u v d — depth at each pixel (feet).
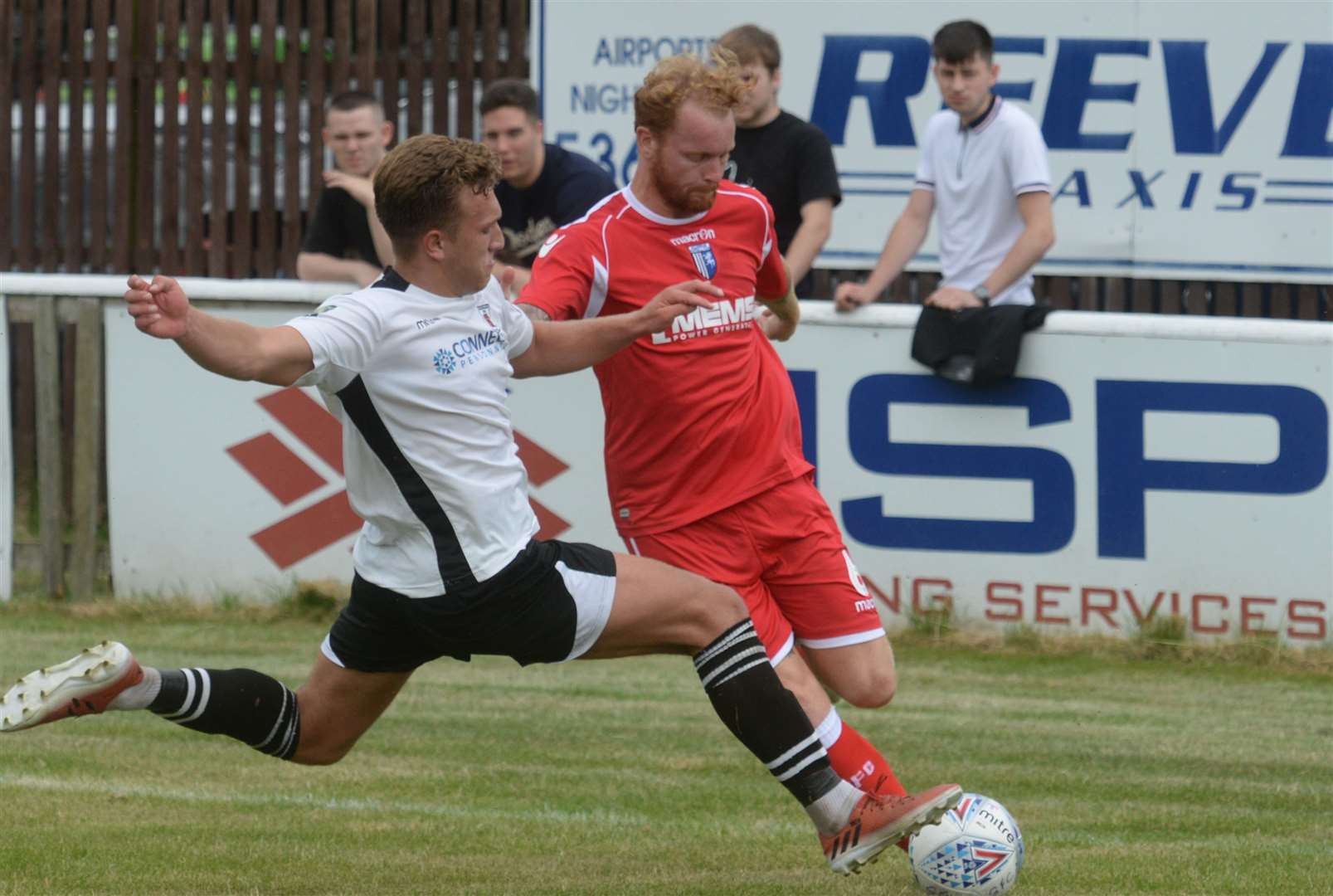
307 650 83.82
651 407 52.60
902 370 86.74
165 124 109.29
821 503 54.70
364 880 49.32
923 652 85.97
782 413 54.49
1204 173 105.50
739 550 53.47
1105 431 85.10
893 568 87.92
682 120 49.29
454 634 44.62
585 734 70.59
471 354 43.65
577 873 50.67
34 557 94.22
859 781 51.57
